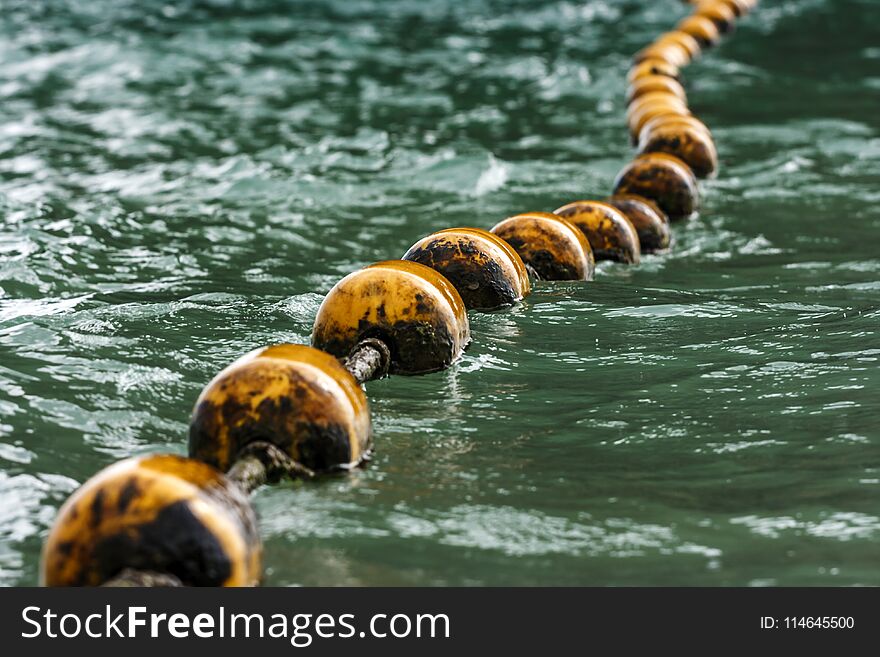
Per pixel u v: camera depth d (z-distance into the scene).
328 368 5.09
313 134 13.95
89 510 3.76
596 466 5.04
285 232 9.95
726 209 11.08
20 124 14.21
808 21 23.19
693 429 5.45
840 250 9.53
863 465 4.95
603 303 7.74
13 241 9.11
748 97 16.53
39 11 22.62
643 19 23.33
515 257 7.92
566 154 13.28
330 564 4.17
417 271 6.51
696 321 7.30
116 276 8.39
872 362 6.30
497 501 4.68
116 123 14.38
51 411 5.66
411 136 13.96
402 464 5.07
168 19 22.11
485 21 22.95
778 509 4.56
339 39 20.56
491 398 5.93
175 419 5.62
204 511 3.79
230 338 6.85
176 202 10.83
